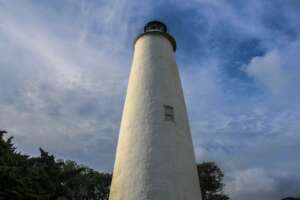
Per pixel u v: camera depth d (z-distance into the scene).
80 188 25.27
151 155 11.79
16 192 13.09
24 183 14.26
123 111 14.38
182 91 15.06
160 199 10.80
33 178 15.59
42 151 18.02
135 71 15.00
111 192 12.19
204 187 26.28
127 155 12.19
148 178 11.23
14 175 13.67
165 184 11.14
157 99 13.45
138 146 12.16
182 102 14.34
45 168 17.36
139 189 11.05
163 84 14.08
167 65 14.99
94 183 26.69
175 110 13.50
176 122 13.10
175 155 12.01
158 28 17.27
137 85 14.21
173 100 13.81
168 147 12.09
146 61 14.94
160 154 11.83
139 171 11.48
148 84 13.98
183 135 12.95
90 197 26.17
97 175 27.62
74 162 26.64
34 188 15.12
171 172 11.50
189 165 12.23
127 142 12.58
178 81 15.11
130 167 11.76
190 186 11.65
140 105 13.37
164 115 13.04
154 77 14.21
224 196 26.42
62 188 17.44
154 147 11.98
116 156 13.07
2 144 15.78
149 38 15.92
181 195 11.16
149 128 12.54
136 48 16.22
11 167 13.80
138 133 12.52
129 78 15.44
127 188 11.32
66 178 18.84
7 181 13.39
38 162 17.66
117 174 12.21
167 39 16.41
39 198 14.39
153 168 11.45
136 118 13.03
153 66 14.66
